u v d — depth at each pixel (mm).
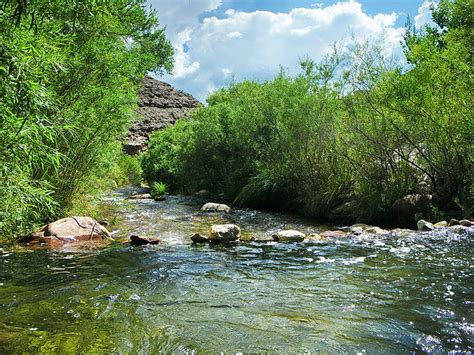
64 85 7055
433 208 9344
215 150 16906
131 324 3852
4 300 4469
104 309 4234
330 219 10773
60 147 8109
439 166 9883
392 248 7043
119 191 20812
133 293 4773
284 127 12930
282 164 12953
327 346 3387
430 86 9320
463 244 7180
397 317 3984
